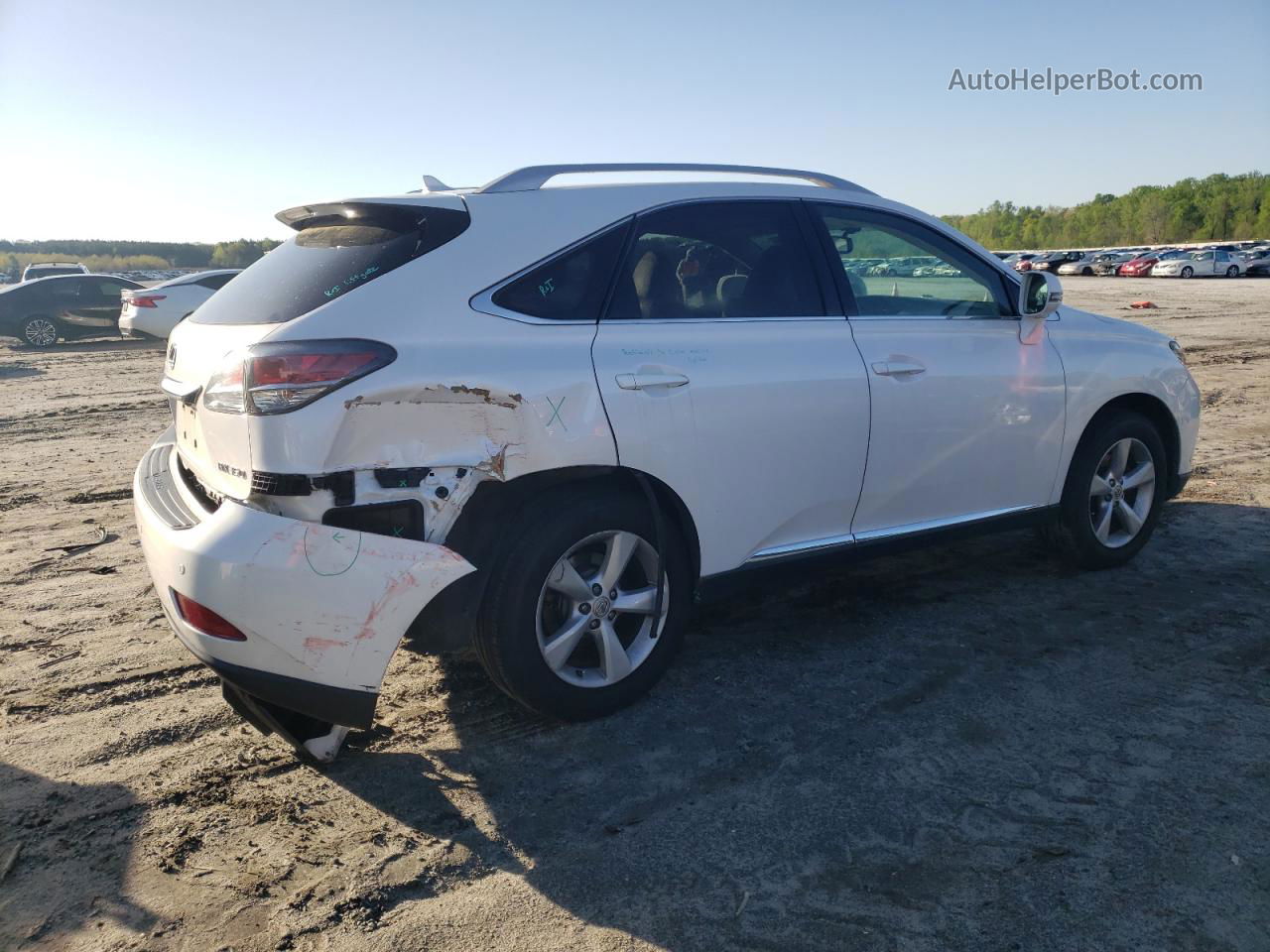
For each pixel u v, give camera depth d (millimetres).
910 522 3877
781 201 3619
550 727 3215
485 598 2979
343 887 2414
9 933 2252
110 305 18484
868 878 2412
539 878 2441
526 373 2873
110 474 7031
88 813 2729
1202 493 5941
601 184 3301
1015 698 3344
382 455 2658
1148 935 2189
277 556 2527
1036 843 2531
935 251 3967
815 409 3459
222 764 3006
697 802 2760
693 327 3277
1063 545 4531
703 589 3395
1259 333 15570
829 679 3523
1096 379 4297
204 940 2229
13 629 4051
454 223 2957
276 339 2619
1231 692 3355
